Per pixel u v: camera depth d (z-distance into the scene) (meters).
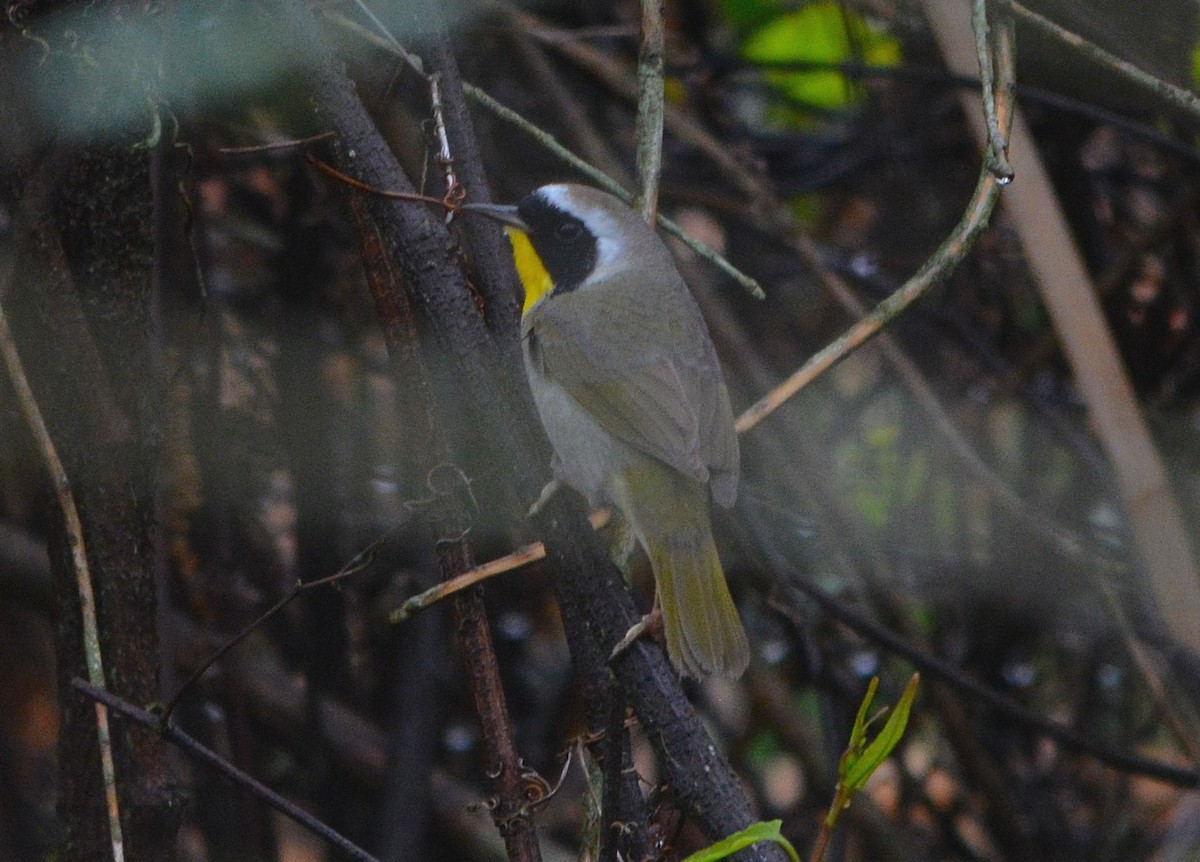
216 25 8.38
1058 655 13.05
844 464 13.23
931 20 8.61
